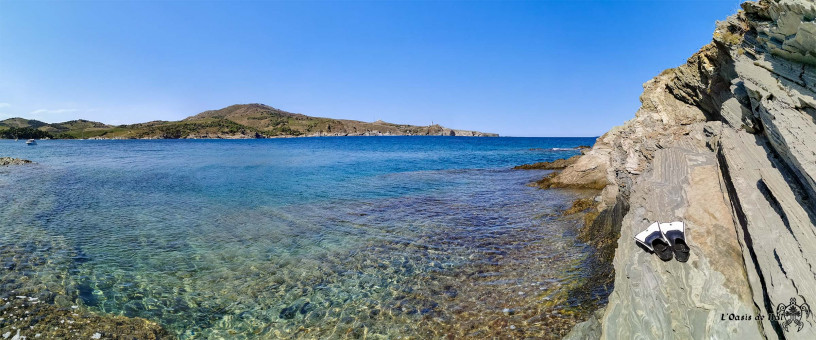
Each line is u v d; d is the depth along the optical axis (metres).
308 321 7.56
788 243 5.27
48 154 65.38
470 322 7.29
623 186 11.95
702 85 12.70
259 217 16.25
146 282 9.30
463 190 23.56
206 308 8.08
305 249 11.81
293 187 25.20
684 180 8.83
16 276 9.30
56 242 12.36
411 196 21.38
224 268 10.26
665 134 12.44
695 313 5.48
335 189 24.22
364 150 83.69
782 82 6.77
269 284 9.24
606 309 6.41
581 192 21.69
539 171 34.97
